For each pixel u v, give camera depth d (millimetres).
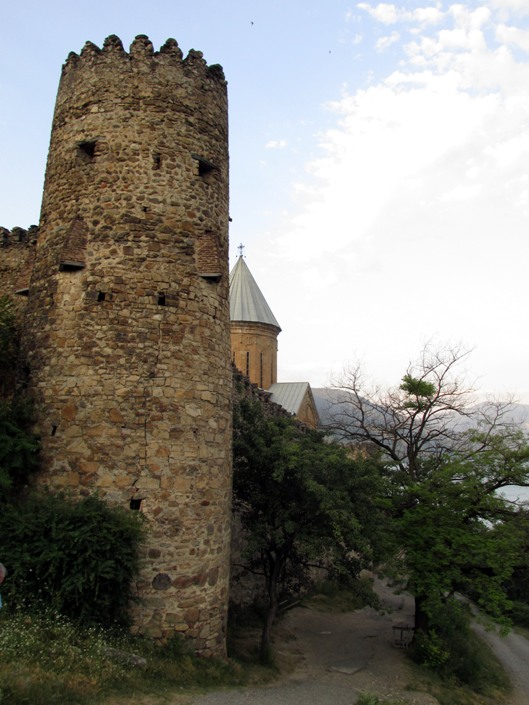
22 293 13766
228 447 12406
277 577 14281
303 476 13344
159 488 10781
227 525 12055
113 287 11375
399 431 21922
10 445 10602
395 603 24141
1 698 6609
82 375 11047
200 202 12445
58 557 9430
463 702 13547
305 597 21391
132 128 12133
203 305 12039
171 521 10766
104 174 11922
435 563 15586
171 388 11250
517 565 17000
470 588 16625
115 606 10016
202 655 10711
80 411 10914
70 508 10055
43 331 11711
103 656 8891
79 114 12445
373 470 15031
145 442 10867
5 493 10680
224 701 9164
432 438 21547
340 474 14328
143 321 11344
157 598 10414
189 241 12094
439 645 15891
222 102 13547
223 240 13000
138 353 11188
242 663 12219
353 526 12711
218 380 12141
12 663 7582
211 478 11539
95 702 7605
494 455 17156
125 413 10891
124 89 12305
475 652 16891
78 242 11672
